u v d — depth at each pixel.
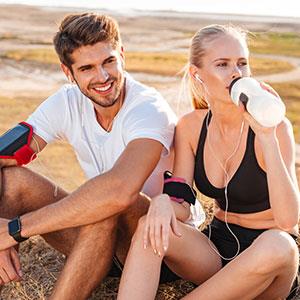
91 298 3.40
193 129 3.19
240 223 3.11
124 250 3.29
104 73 3.13
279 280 2.87
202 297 2.79
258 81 2.89
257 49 38.66
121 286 2.84
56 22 3.26
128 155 3.05
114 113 3.25
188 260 2.97
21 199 3.26
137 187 2.99
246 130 3.00
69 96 3.41
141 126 3.12
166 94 7.37
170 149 3.29
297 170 4.36
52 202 3.32
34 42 44.25
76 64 3.16
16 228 3.04
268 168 2.84
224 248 3.13
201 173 3.16
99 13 3.21
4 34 46.84
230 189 3.04
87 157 3.39
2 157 3.30
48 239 3.33
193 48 3.08
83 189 2.97
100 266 3.01
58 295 2.96
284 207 2.85
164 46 42.34
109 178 2.96
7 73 34.19
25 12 55.31
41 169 5.88
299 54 37.62
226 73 2.96
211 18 52.91
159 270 2.86
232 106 2.98
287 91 26.75
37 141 3.42
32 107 25.05
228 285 2.76
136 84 3.31
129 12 55.97
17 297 3.44
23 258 3.85
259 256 2.70
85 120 3.35
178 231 2.87
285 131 2.98
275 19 48.19
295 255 2.78
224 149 3.06
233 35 3.00
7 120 22.28
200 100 3.20
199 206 3.44
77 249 2.98
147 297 2.81
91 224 2.98
